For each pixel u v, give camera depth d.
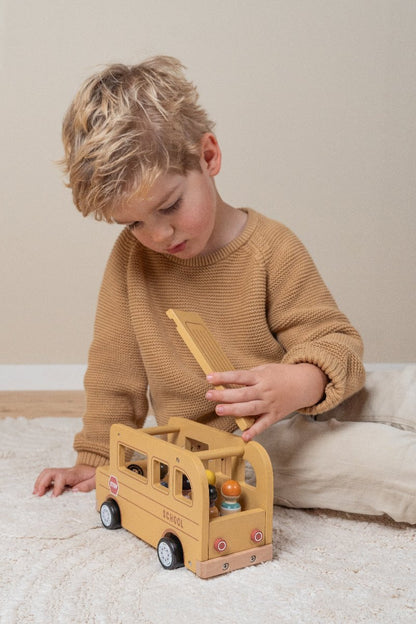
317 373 0.82
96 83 0.84
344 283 2.10
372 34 2.03
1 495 0.94
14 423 1.39
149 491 0.76
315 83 2.03
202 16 1.98
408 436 0.82
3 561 0.73
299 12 2.01
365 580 0.69
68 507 0.90
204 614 0.62
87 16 1.94
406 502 0.79
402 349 2.13
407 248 2.10
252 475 1.01
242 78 2.01
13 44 1.93
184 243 0.84
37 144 1.95
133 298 0.98
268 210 2.06
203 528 0.68
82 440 1.02
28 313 2.00
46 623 0.60
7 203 1.96
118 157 0.77
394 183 2.07
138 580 0.69
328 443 0.84
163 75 0.86
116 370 1.02
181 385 0.95
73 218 1.98
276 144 2.04
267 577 0.69
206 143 0.87
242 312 0.95
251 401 0.75
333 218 2.07
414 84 2.05
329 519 0.87
